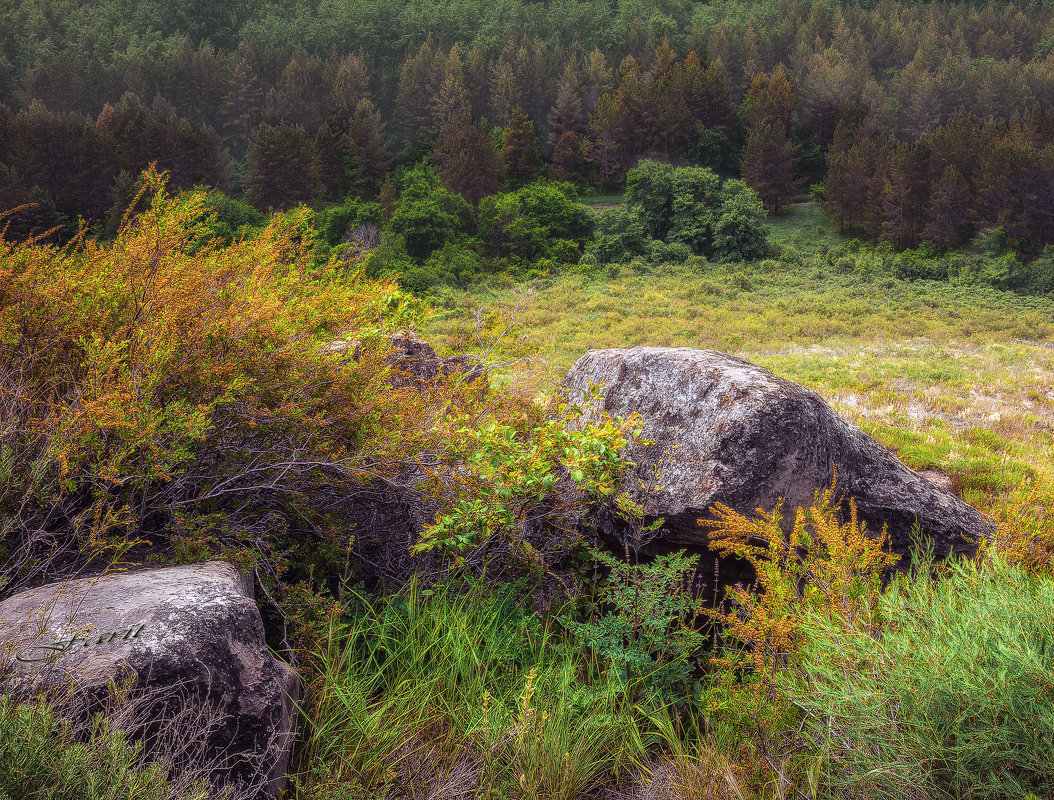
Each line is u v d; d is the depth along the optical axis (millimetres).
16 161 94688
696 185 83062
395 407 3193
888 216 88562
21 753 1457
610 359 4449
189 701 1882
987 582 2266
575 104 147875
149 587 2191
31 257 2754
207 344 2707
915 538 3398
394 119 167375
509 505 3281
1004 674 1761
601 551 3615
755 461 3260
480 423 3525
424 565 3504
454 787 2266
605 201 119688
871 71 161125
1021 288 66250
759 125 113688
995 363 23562
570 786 2363
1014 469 8180
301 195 110438
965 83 144500
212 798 1760
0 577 2273
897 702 1943
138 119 119812
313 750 2262
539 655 2977
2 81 169000
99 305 2732
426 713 2635
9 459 2410
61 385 2762
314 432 2924
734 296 58906
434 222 83688
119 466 2463
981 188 84500
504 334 4879
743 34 190750
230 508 3006
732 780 2211
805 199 115125
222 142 155500
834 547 2543
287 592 2826
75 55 180625
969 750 1749
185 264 2951
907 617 2174
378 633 2961
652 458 3590
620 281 68500
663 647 2961
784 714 2299
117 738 1591
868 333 41594
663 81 136375
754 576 3344
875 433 9789
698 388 3652
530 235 86125
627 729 2688
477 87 171125
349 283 3732
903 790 1852
